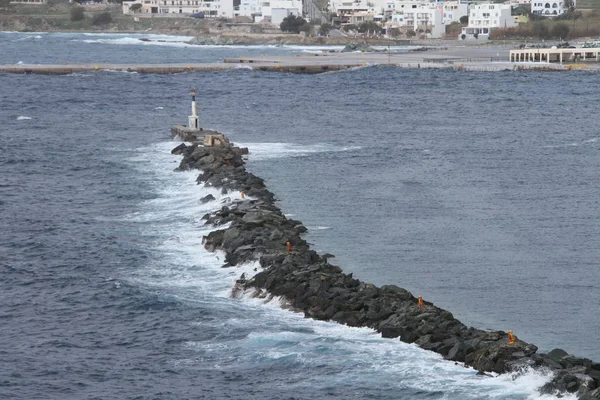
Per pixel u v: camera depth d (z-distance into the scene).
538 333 123.00
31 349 117.88
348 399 103.25
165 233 165.12
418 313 120.31
